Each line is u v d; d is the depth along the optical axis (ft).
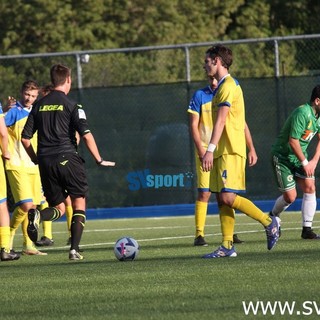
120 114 164.55
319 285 64.08
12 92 182.60
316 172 160.04
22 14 250.37
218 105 80.79
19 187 103.35
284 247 94.58
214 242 109.09
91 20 254.68
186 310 56.90
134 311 57.47
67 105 89.25
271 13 286.66
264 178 162.50
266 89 162.20
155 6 260.42
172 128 163.73
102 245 112.78
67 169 88.84
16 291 68.59
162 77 197.16
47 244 116.47
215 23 271.08
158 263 83.56
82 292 66.28
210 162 80.69
